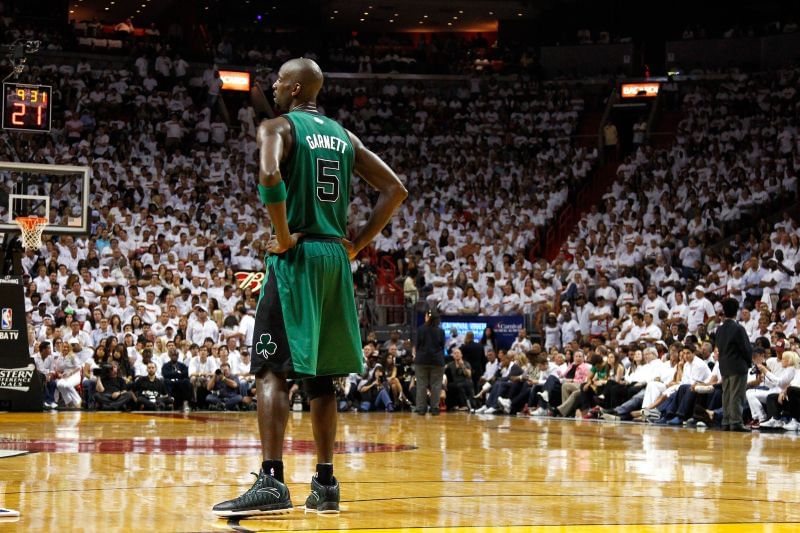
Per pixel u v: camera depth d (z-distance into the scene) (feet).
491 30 130.41
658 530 14.56
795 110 94.79
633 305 67.72
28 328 62.28
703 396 51.83
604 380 57.52
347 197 17.40
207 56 109.50
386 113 107.24
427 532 14.08
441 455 28.53
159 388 61.72
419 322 74.54
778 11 114.83
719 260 72.49
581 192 94.73
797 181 82.89
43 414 54.29
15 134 85.05
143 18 123.34
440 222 88.53
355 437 37.40
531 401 61.62
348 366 16.93
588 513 16.24
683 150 92.53
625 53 113.50
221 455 27.22
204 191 88.12
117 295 69.36
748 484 21.36
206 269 75.10
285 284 16.37
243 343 67.92
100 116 94.02
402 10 122.01
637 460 27.61
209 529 14.10
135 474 21.68
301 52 125.59
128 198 82.64
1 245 58.85
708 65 111.45
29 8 108.68
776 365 50.24
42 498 17.40
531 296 75.36
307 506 16.39
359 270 78.02
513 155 101.09
